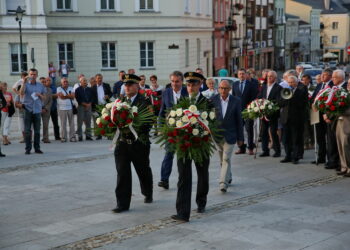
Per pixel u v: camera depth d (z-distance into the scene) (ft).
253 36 216.74
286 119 41.29
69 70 122.21
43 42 116.06
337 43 363.35
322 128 41.45
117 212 28.17
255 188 33.73
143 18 125.39
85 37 122.62
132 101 28.63
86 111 56.75
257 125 46.14
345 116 36.68
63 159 44.14
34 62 111.24
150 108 28.66
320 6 364.58
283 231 24.89
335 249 22.58
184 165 26.43
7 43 113.60
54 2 119.75
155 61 126.72
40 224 26.17
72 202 30.45
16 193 32.68
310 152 47.60
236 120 32.14
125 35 124.67
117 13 123.85
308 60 327.67
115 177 37.09
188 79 28.12
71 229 25.31
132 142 28.04
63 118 55.42
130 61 125.90
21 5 113.91
